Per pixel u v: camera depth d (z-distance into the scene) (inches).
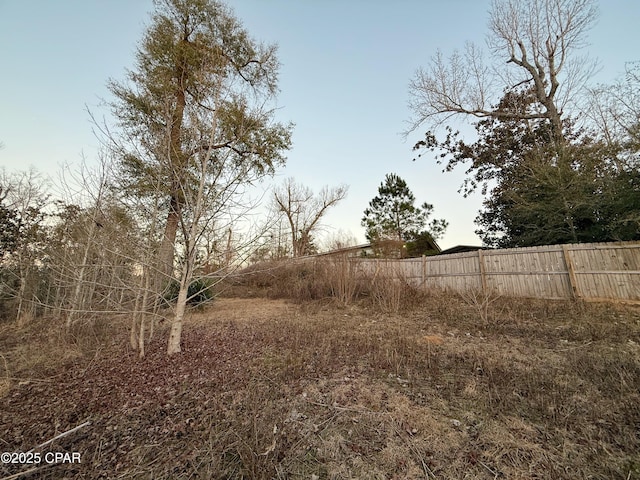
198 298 305.9
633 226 268.8
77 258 201.9
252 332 213.3
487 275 349.7
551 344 163.0
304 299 390.0
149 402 107.3
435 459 72.7
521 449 74.4
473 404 98.9
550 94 429.7
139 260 155.0
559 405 94.0
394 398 104.9
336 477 67.7
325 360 147.1
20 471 72.2
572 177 303.4
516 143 458.0
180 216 155.3
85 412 101.4
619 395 97.8
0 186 320.2
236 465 72.1
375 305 314.8
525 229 408.5
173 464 73.3
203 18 261.0
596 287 267.1
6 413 102.5
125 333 217.3
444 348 162.9
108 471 71.7
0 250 306.3
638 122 255.0
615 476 64.1
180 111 179.6
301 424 89.6
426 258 419.2
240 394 111.2
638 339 158.9
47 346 187.3
